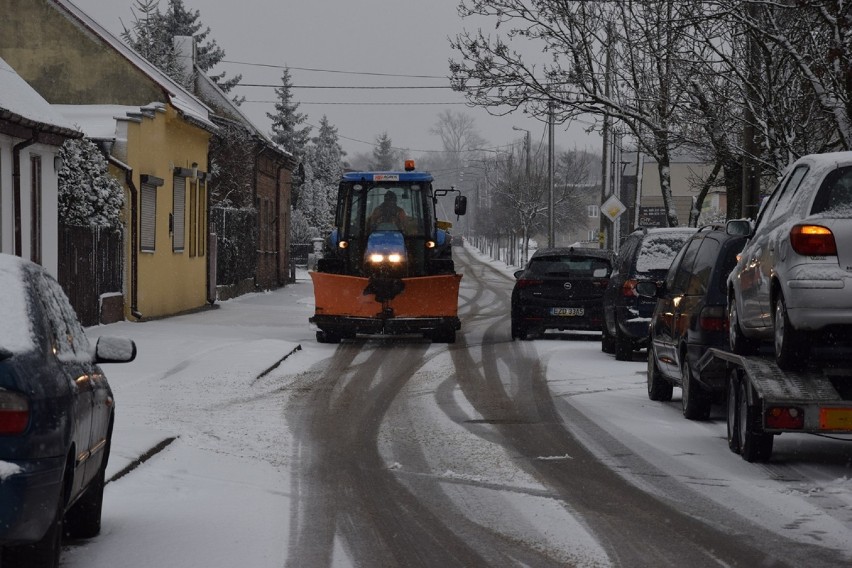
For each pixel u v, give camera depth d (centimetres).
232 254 4422
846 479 1042
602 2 2644
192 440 1254
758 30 1822
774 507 922
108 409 836
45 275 759
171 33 8262
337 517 895
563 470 1095
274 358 2084
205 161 3775
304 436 1310
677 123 2639
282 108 10538
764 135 2159
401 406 1573
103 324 2744
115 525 863
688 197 9312
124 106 3203
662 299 1636
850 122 1755
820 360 1073
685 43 2448
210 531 844
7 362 629
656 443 1258
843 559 755
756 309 1138
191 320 3069
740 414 1165
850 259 1012
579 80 2669
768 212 1200
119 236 2894
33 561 638
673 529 846
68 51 3212
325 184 12488
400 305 2455
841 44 1714
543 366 2098
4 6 3212
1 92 2208
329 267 2655
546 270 2644
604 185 4712
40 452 624
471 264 9131
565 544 802
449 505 938
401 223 2641
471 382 1856
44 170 2352
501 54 2636
